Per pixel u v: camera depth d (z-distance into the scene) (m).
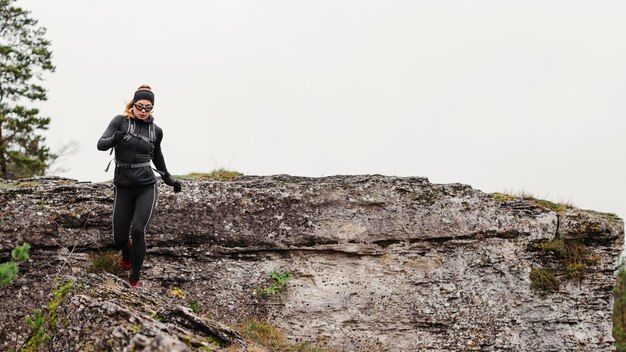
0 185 9.81
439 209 9.76
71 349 5.93
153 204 7.58
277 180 10.16
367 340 9.26
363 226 9.66
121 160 7.48
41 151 25.33
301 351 8.57
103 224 9.34
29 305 8.95
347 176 10.25
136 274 7.62
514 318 9.46
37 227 9.22
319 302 9.38
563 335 9.47
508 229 9.74
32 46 26.14
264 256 9.55
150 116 7.57
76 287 7.13
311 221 9.62
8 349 8.70
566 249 9.78
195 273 9.36
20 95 25.42
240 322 9.13
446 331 9.37
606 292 9.71
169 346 5.02
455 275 9.58
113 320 5.93
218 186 9.69
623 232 9.86
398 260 9.61
